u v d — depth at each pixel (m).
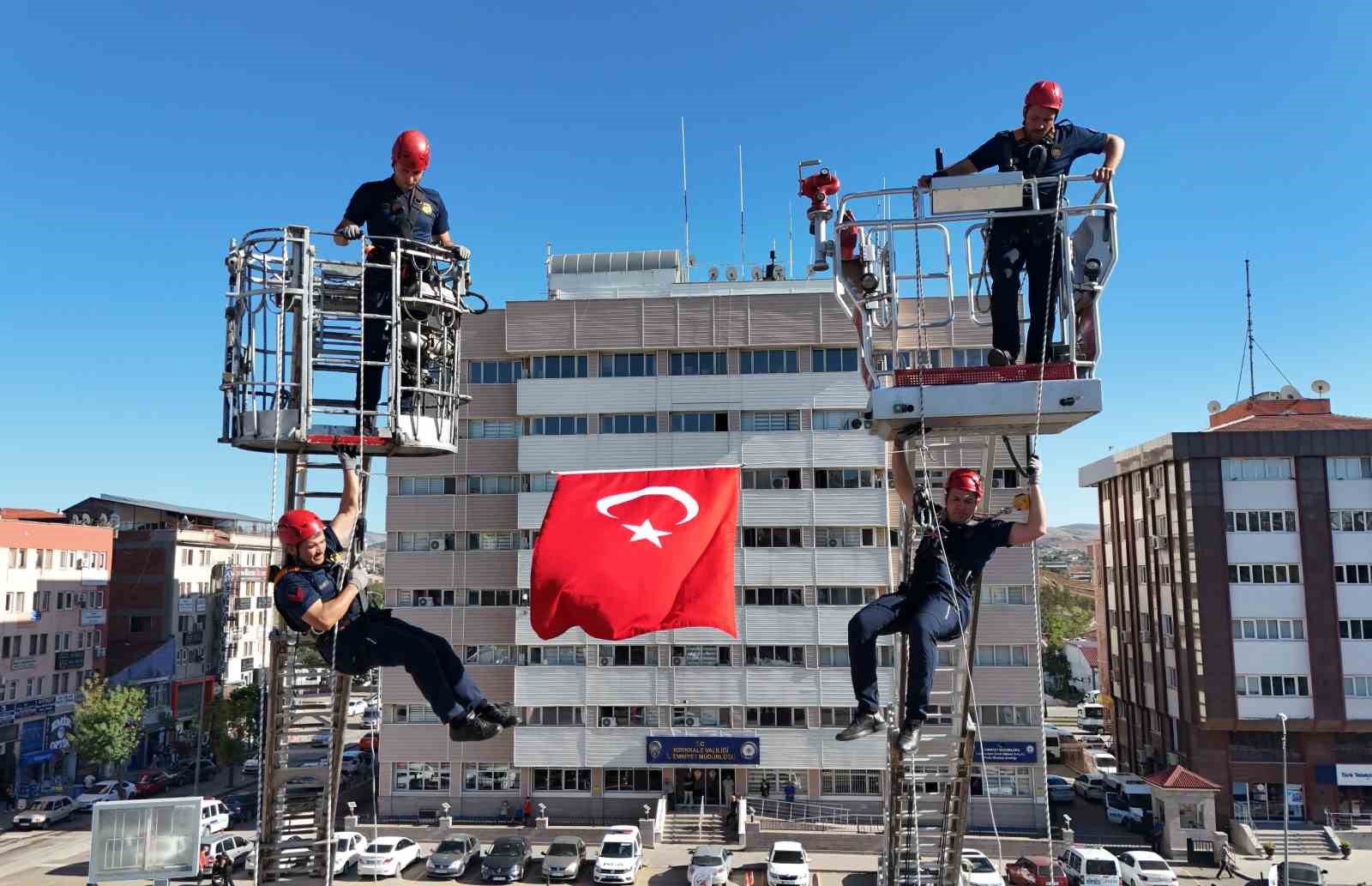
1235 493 44.16
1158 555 49.28
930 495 7.23
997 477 32.88
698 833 38.91
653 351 43.09
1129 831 40.97
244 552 79.19
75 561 58.38
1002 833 39.19
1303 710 42.38
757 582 41.06
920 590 6.95
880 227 7.68
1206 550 43.88
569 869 33.34
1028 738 39.62
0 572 51.88
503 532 43.22
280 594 6.52
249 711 57.66
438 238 8.77
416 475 43.81
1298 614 43.09
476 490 43.62
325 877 8.92
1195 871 36.38
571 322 43.31
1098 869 31.52
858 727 6.66
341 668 6.67
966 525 7.19
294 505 7.75
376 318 7.75
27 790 51.91
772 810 40.06
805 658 40.66
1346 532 43.28
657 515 20.19
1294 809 42.31
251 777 57.59
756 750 40.09
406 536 43.50
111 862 15.31
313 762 9.06
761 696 40.56
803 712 40.44
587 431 42.81
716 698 40.78
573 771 41.75
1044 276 7.59
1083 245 7.44
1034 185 7.43
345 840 35.06
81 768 57.41
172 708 66.56
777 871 31.19
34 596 54.59
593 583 19.31
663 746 40.50
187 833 15.57
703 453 42.06
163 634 67.25
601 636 19.33
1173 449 44.97
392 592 43.19
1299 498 43.62
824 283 47.84
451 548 43.28
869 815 39.72
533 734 41.25
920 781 8.88
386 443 7.69
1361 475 43.62
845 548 41.03
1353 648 42.47
